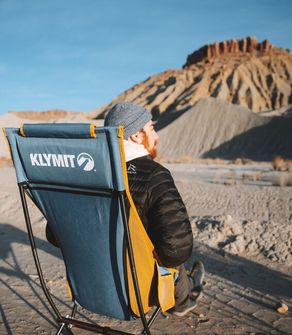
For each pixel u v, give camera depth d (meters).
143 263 2.12
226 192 13.56
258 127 75.88
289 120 74.06
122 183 1.93
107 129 1.85
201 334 3.19
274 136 71.31
